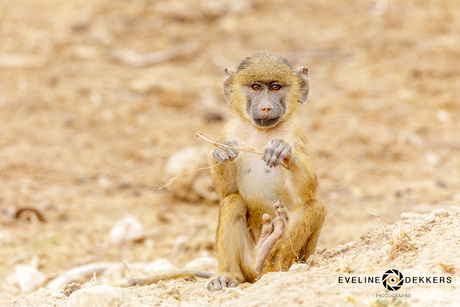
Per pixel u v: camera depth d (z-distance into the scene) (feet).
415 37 77.05
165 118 63.67
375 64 72.90
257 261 24.54
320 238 40.34
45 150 57.21
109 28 78.43
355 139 58.85
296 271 23.32
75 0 84.69
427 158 55.01
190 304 22.13
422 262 22.24
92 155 56.90
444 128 60.08
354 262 23.30
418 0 86.22
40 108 63.87
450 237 23.62
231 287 24.54
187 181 48.47
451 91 66.18
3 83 67.56
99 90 67.41
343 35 78.79
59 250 40.91
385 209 45.52
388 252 23.20
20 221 45.73
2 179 51.85
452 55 72.54
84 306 21.44
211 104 66.03
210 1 85.81
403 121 61.67
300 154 26.66
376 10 84.28
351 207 46.73
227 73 29.63
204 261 32.83
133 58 73.56
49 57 72.64
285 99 28.45
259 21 82.17
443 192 48.08
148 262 38.58
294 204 27.04
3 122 61.11
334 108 65.10
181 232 43.32
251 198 27.78
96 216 46.70
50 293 26.81
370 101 65.82
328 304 19.94
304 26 81.05
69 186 51.72
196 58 74.64
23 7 82.79
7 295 33.76
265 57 28.78
